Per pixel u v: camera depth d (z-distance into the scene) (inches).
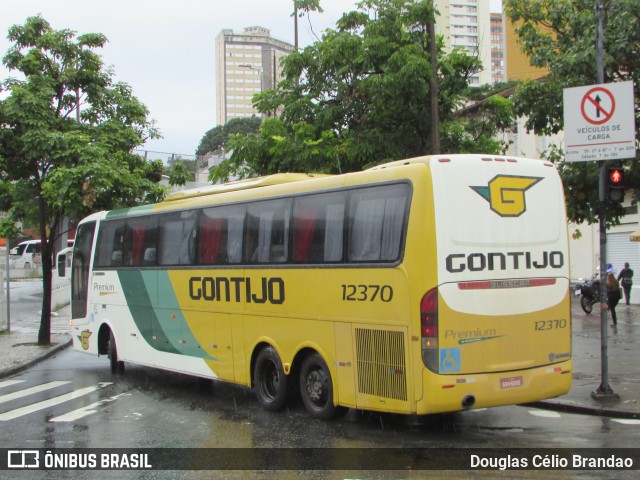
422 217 285.0
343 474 252.8
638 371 464.1
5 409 407.8
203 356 433.1
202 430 335.0
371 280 306.0
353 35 626.5
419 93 563.5
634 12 438.0
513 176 303.9
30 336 794.2
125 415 379.9
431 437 309.1
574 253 1194.6
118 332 537.3
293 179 405.1
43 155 617.3
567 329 314.3
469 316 284.7
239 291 398.0
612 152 379.6
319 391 342.0
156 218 490.3
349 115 658.8
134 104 698.2
